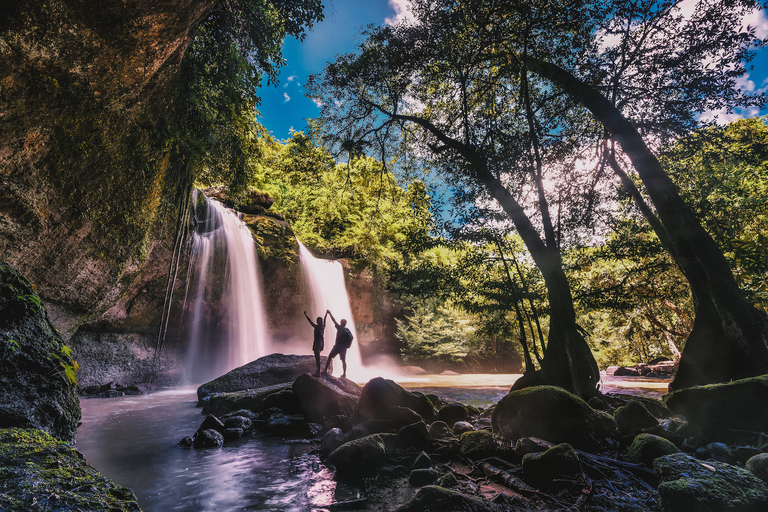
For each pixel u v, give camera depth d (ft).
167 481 13.99
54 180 27.04
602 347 96.32
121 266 37.09
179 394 49.47
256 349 73.36
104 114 27.94
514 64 29.40
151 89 30.19
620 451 14.73
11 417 8.21
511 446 15.42
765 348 19.90
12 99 22.27
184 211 47.73
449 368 106.01
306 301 82.69
